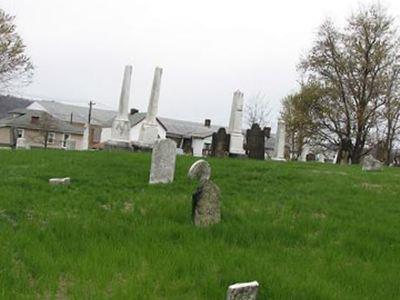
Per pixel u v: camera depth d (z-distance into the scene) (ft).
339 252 28.37
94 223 29.32
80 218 30.48
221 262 24.20
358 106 166.91
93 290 20.07
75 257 23.84
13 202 33.35
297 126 171.42
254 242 29.14
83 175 46.03
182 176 48.08
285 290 21.49
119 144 89.40
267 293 21.33
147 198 36.99
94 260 23.30
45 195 36.81
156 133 92.43
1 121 258.98
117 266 23.00
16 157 61.36
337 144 172.86
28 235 26.35
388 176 60.90
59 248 24.81
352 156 168.14
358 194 46.50
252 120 245.45
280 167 61.82
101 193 38.60
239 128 98.63
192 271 23.09
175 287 21.22
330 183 50.98
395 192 48.88
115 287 20.52
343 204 41.32
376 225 34.50
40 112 260.42
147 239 27.43
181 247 26.35
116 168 51.24
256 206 37.60
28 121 249.14
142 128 92.73
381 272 25.62
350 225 33.99
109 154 65.26
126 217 31.78
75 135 260.21
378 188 50.88
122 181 44.04
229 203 37.68
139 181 44.83
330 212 37.78
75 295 19.49
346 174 61.11
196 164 47.80
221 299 20.44
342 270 25.20
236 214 34.24
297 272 23.94
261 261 24.77
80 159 58.39
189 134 276.41
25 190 38.11
